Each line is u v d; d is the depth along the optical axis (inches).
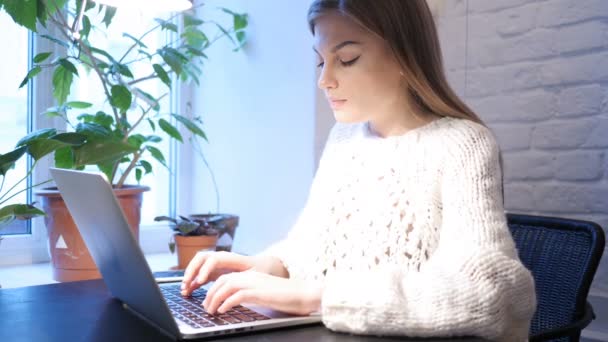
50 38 63.0
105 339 28.3
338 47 39.9
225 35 82.2
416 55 41.0
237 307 34.7
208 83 85.7
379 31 39.5
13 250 75.2
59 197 59.8
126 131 69.4
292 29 71.2
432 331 29.3
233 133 81.0
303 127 70.0
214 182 84.4
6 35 73.3
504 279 30.9
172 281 42.9
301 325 31.5
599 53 61.2
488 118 70.3
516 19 67.3
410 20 40.7
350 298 30.2
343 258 43.8
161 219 67.5
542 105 65.6
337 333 30.2
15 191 75.5
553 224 50.9
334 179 47.8
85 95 79.6
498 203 36.1
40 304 35.2
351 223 44.2
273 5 73.9
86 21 68.0
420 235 39.5
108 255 32.1
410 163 41.5
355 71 40.2
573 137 63.4
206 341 28.4
